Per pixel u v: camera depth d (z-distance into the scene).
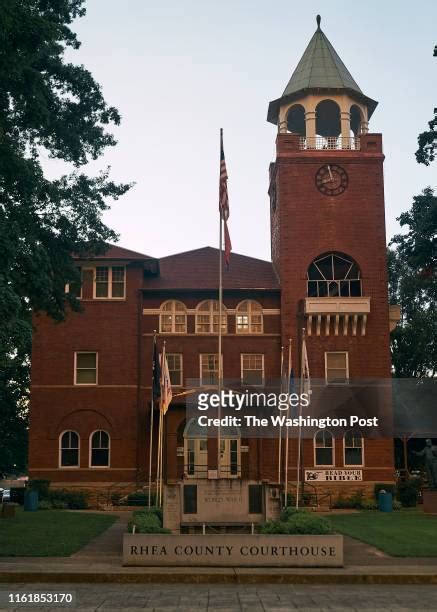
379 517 34.62
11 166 26.81
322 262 46.72
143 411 44.72
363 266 46.28
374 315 45.66
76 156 33.25
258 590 16.02
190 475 43.72
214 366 45.88
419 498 43.59
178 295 46.66
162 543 18.03
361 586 16.62
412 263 46.47
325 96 48.00
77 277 33.22
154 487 42.75
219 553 18.02
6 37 24.30
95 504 42.81
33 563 18.58
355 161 47.28
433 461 37.78
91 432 44.28
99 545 22.66
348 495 43.16
